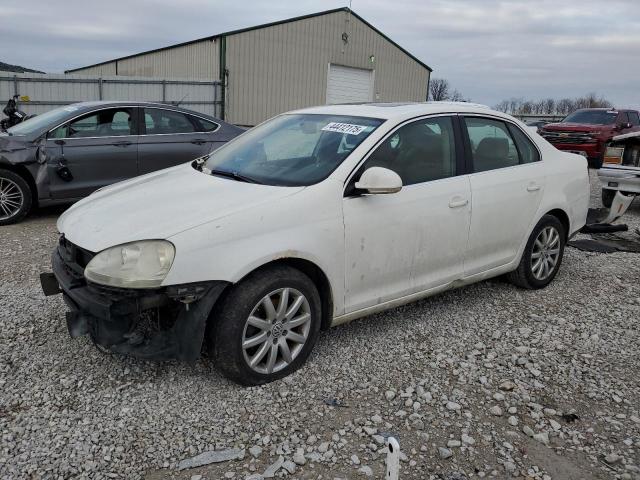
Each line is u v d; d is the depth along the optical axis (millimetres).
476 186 4285
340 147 3797
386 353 3801
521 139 4852
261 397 3213
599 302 4898
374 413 3109
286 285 3283
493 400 3301
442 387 3412
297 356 3457
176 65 24578
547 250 5090
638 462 2791
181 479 2559
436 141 4152
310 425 2980
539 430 3029
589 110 17797
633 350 4000
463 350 3893
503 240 4586
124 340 3115
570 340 4121
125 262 2975
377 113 4070
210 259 3016
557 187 5000
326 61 23547
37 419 2938
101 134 7613
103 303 2975
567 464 2766
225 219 3119
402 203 3789
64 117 7445
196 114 8461
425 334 4117
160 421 2963
